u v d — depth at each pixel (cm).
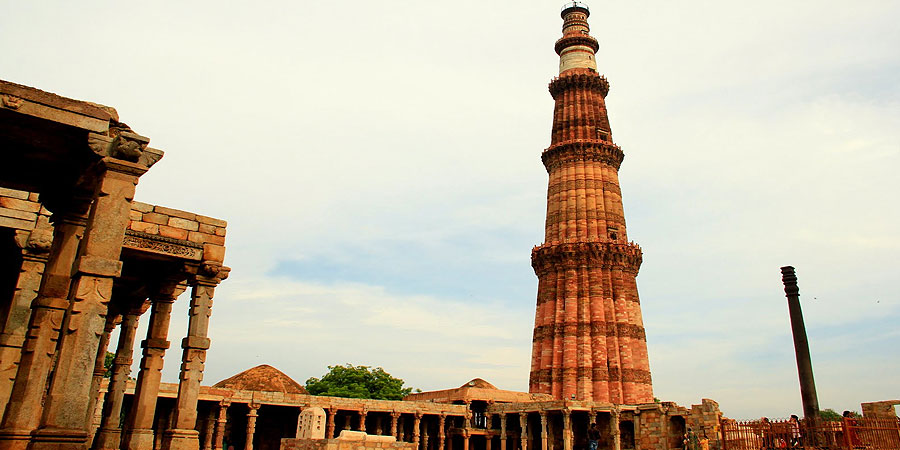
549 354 7406
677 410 5522
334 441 2988
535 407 6153
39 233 2061
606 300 7344
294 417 5991
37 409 1452
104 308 1367
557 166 8325
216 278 2223
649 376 7219
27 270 2014
